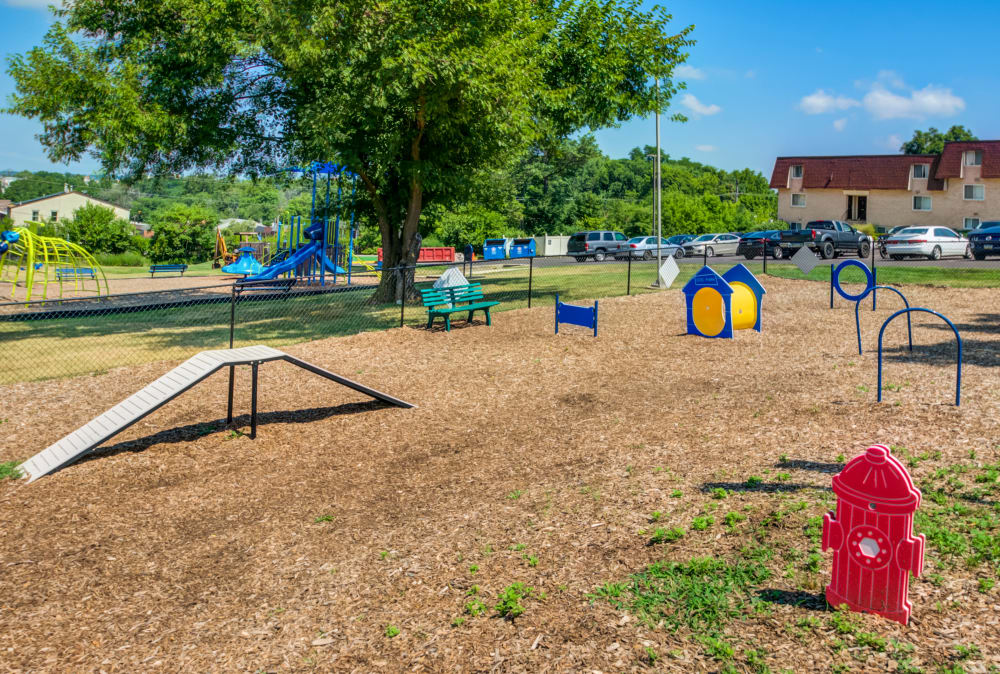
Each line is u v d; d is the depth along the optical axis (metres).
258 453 8.62
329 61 17.34
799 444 7.19
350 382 9.77
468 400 10.70
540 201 71.69
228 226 117.69
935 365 10.20
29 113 17.84
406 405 10.45
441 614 4.71
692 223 69.94
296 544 6.09
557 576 5.02
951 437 6.89
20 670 4.35
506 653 4.18
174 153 20.97
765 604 4.33
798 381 10.08
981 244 29.16
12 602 5.22
